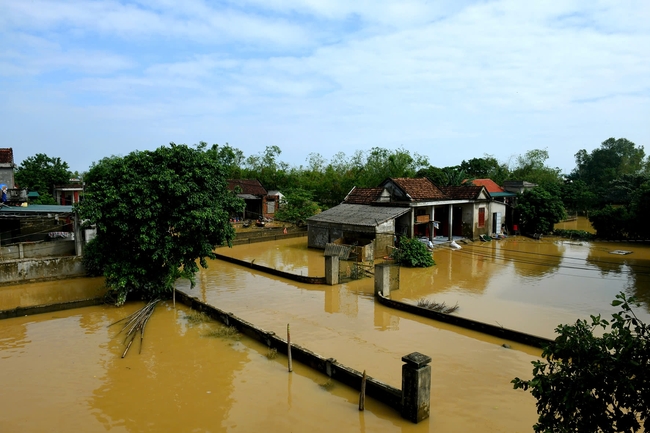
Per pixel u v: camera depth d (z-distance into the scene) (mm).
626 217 31953
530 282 20078
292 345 11766
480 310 15852
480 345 12562
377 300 17375
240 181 48562
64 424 8836
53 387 10359
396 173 46250
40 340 13359
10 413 9227
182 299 17328
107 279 17750
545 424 5328
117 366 11484
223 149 53500
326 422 8781
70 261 21312
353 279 20969
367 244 24797
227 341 13141
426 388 8727
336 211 30750
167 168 16922
